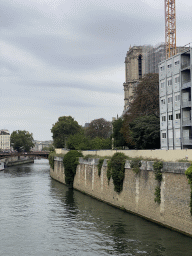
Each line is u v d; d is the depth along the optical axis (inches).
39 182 3538.4
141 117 2979.8
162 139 2842.0
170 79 2753.4
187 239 1261.1
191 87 2481.5
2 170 5605.3
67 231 1467.8
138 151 1873.8
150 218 1578.5
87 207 2003.0
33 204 2130.9
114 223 1563.7
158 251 1162.0
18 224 1610.5
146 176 1621.6
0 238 1382.9
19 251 1221.1
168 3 5403.5
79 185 2812.5
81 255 1163.9
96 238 1348.4
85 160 2662.4
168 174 1424.7
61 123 6117.1
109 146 4136.3
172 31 5418.3
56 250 1224.2
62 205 2089.1
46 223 1620.3
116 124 3875.5
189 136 2581.2
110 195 2086.6
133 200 1763.0
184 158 1443.2
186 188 1296.8
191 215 1261.1
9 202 2209.6
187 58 2632.9
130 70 7234.3
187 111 2608.3
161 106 2878.9
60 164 3619.6
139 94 3216.0
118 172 1914.4
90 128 6230.3
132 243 1258.6
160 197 1487.5
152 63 6028.5
